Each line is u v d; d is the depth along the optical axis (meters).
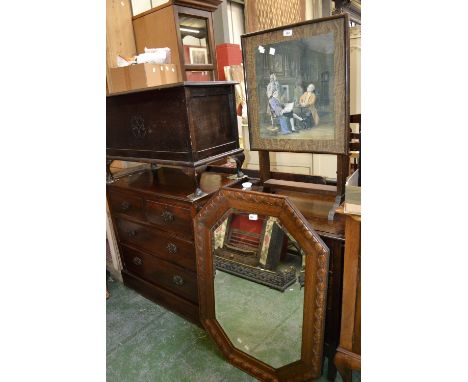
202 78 2.01
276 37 1.28
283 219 1.20
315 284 1.15
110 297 2.05
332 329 1.26
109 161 1.90
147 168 2.21
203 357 1.54
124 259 2.12
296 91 1.29
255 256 1.34
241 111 2.38
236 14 3.54
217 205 1.38
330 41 1.16
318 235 1.13
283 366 1.32
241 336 1.45
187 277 1.71
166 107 1.47
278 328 1.34
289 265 1.25
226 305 1.47
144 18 1.95
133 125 1.65
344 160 1.27
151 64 1.61
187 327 1.75
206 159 1.51
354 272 1.03
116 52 1.97
